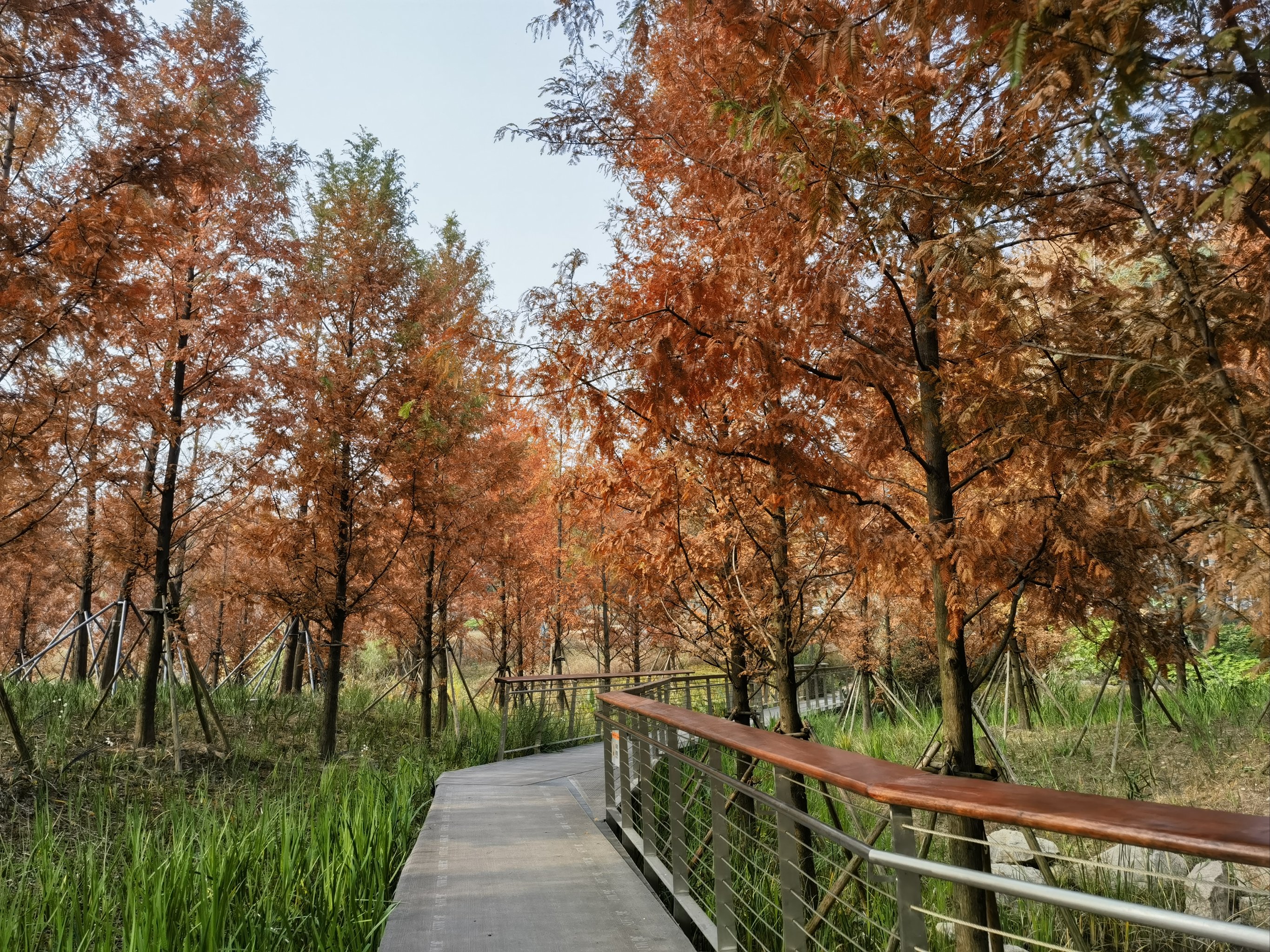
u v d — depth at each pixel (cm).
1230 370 286
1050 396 347
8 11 698
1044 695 1258
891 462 571
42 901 457
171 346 1016
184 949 363
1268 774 757
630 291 453
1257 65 227
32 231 704
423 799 837
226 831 531
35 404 779
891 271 382
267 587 1116
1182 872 581
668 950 407
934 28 301
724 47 418
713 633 747
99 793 732
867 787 257
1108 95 239
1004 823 202
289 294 1072
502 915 461
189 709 1161
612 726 693
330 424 1073
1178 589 289
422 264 1259
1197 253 307
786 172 325
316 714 1341
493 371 504
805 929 373
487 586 1502
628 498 635
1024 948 500
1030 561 416
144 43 790
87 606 1590
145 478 1055
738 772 654
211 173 816
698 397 429
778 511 628
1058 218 371
